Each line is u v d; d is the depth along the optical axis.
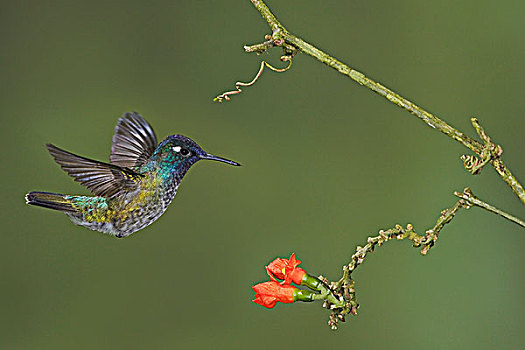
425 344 6.29
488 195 6.59
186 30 6.90
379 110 6.82
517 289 6.38
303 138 6.75
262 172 6.64
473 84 6.76
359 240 6.55
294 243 6.52
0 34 6.75
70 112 6.71
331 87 6.84
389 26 6.91
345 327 6.27
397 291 6.43
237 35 6.89
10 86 6.69
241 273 6.39
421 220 6.59
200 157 3.65
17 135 6.54
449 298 6.41
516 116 6.64
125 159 3.76
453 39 6.84
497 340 6.29
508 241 6.47
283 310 6.27
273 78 6.82
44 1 6.89
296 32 6.88
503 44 6.79
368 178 6.70
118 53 6.88
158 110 6.75
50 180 6.46
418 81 6.82
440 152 6.73
